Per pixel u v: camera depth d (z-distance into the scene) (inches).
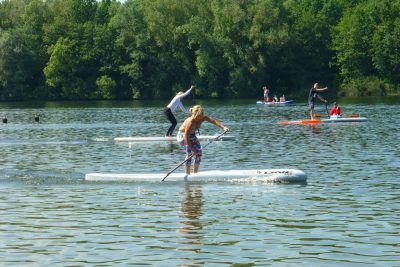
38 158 1293.1
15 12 5703.7
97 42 5280.5
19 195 861.2
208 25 5118.1
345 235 626.8
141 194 858.1
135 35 5182.1
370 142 1491.1
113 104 4210.1
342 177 975.6
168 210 751.7
